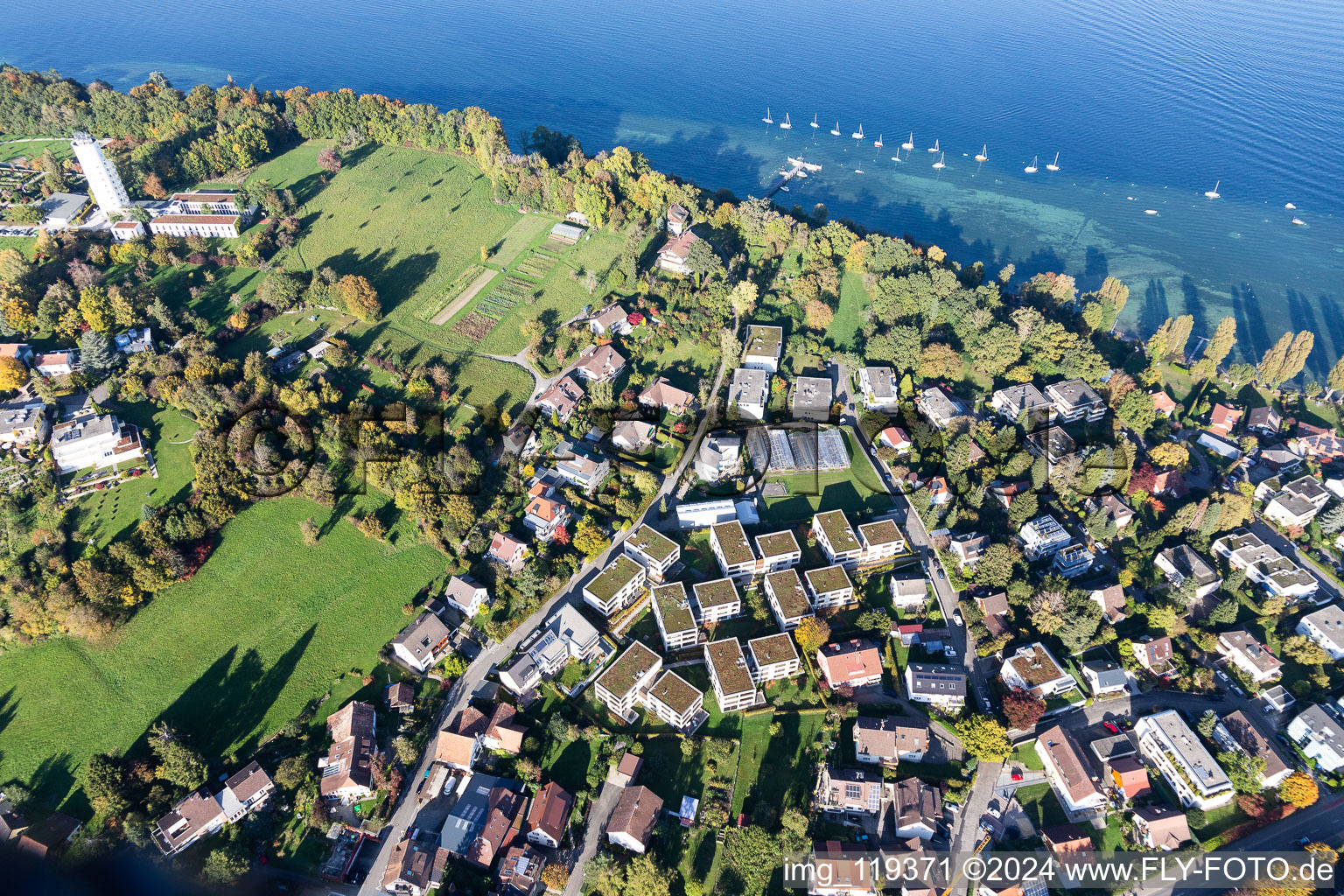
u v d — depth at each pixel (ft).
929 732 604.90
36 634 630.33
